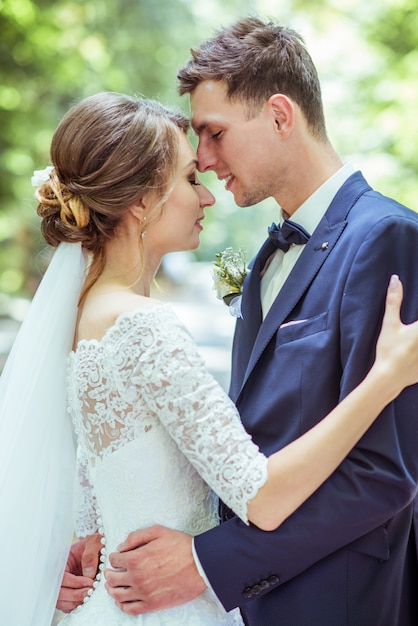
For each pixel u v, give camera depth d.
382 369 1.73
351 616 1.85
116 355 1.78
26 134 10.89
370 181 8.30
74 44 10.87
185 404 1.72
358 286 1.82
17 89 10.70
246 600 1.79
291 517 1.76
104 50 11.25
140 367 1.75
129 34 11.86
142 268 1.94
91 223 1.94
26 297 13.25
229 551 1.78
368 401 1.72
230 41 2.06
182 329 1.78
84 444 1.90
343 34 8.98
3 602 1.90
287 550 1.76
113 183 1.87
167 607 1.80
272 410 1.92
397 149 8.31
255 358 1.98
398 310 1.77
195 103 2.09
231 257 2.36
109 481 1.85
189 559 1.79
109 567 1.89
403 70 8.54
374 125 8.41
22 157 11.03
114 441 1.82
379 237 1.83
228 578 1.78
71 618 1.93
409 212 1.91
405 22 8.77
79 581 2.01
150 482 1.81
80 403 1.86
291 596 1.88
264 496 1.71
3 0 10.09
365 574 1.86
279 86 2.03
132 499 1.82
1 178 11.12
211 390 1.74
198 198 2.01
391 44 8.81
